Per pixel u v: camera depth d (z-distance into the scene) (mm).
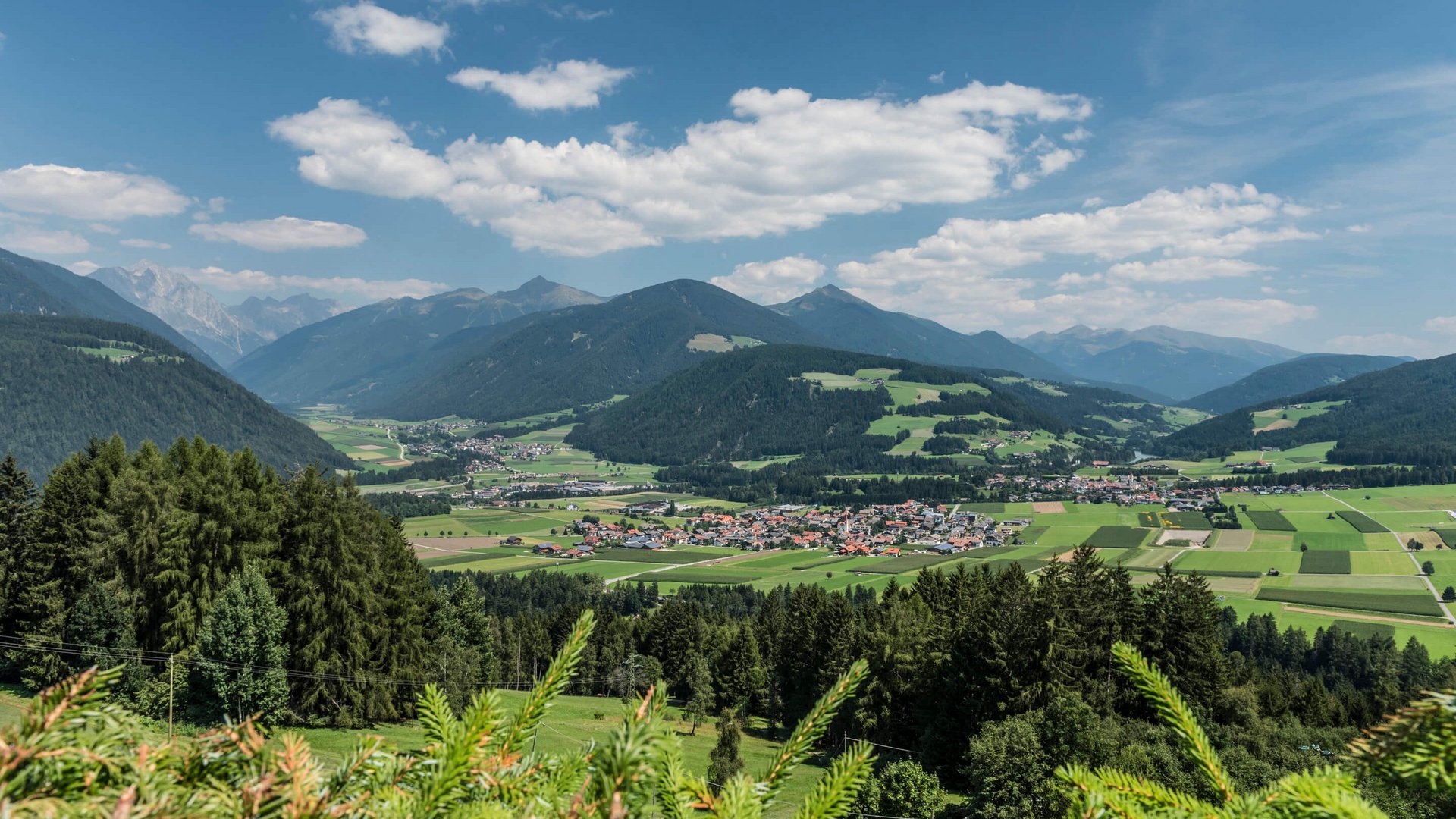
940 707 42375
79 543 38531
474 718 1549
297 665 37375
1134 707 39188
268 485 41750
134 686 30609
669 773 1526
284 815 1237
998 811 27312
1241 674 48062
